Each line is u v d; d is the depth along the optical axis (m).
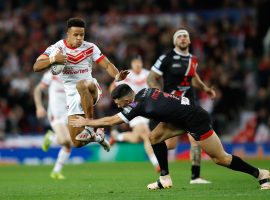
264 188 31.92
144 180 41.72
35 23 87.94
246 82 76.69
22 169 57.53
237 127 73.00
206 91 40.62
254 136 71.56
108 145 35.53
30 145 70.12
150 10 88.25
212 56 79.75
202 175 44.94
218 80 74.75
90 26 85.62
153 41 82.19
